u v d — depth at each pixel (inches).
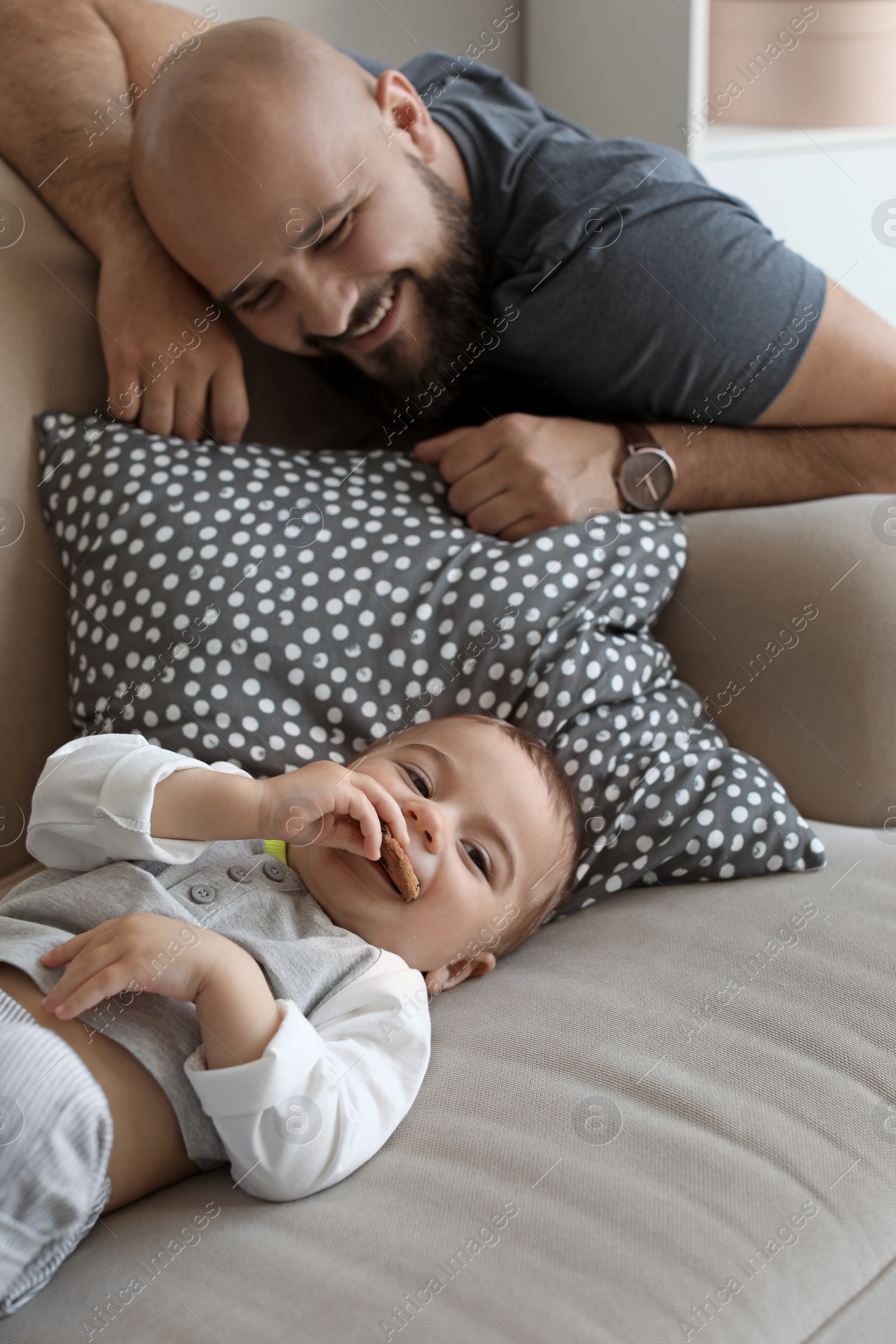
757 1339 22.5
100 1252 25.7
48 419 42.9
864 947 32.7
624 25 71.2
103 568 40.5
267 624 39.4
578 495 44.9
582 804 38.8
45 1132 24.7
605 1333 22.1
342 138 42.6
